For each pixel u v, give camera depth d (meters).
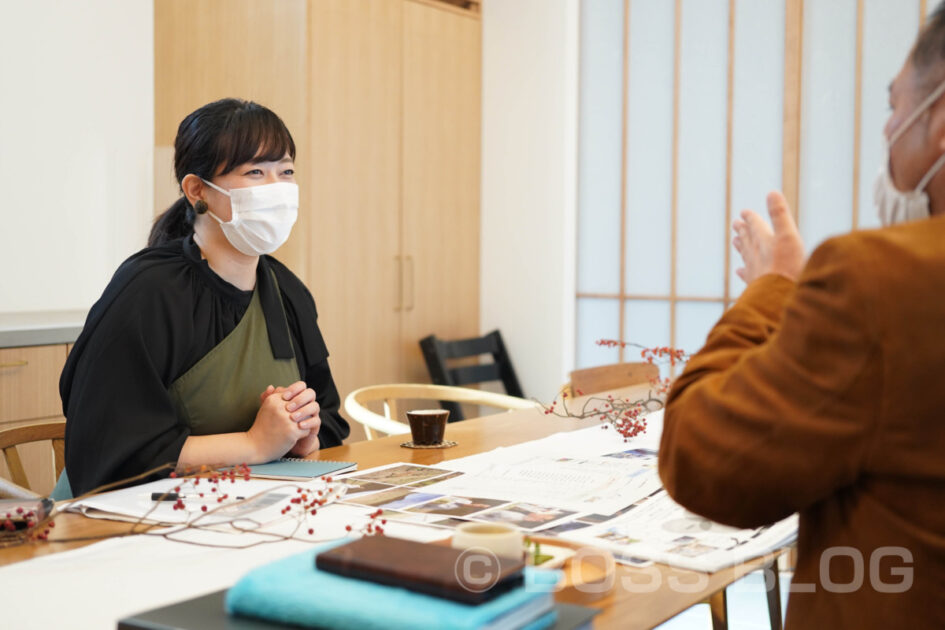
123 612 0.90
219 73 4.08
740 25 4.23
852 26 3.94
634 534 1.15
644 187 4.55
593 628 0.86
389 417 2.62
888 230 0.73
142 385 1.57
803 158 4.09
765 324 0.86
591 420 2.12
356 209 4.24
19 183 3.26
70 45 3.37
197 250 1.75
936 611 0.72
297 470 1.53
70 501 1.30
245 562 1.05
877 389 0.70
